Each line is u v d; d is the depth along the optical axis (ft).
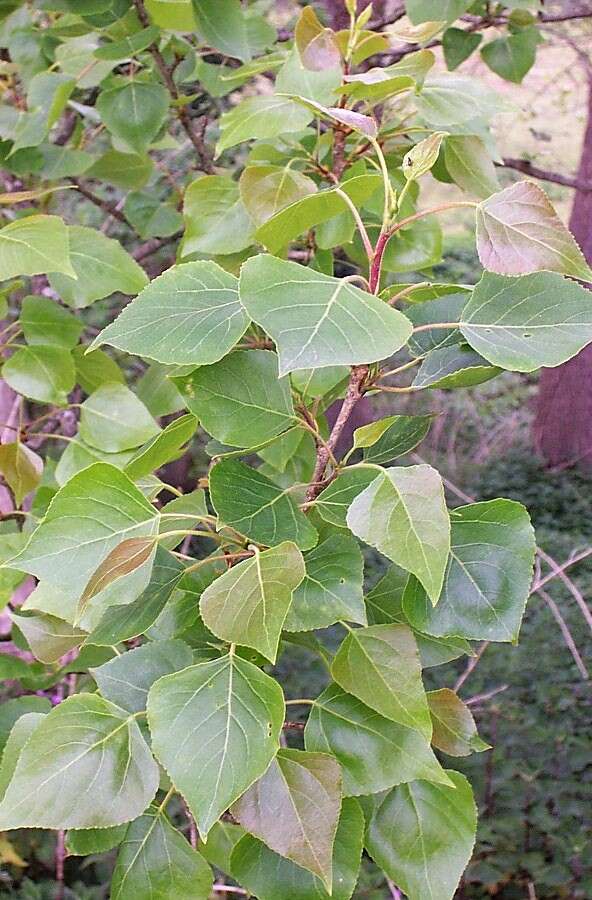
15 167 3.69
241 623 1.79
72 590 1.90
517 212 1.87
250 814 1.86
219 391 1.99
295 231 2.13
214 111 5.54
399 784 2.02
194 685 1.81
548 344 1.86
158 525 1.95
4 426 3.14
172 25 3.17
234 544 2.07
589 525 9.87
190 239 2.85
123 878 2.02
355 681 1.92
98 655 2.44
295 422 2.01
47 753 1.86
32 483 3.17
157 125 3.36
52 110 3.40
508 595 1.91
